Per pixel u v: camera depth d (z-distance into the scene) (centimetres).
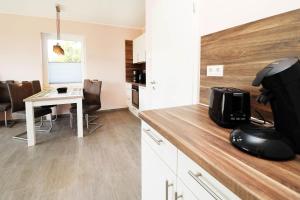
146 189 119
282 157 59
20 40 392
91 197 160
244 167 55
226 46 124
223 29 128
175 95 193
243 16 111
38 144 273
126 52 502
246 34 108
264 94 72
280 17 89
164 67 211
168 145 87
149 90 257
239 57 114
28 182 180
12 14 382
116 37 484
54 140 290
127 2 337
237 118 89
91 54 460
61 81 450
